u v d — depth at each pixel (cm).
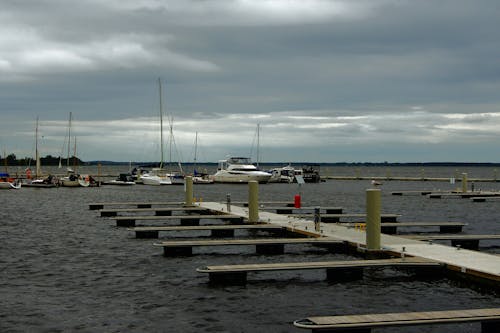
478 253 2423
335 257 2733
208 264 2570
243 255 2809
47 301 1936
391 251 2473
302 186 11319
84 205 6088
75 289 2102
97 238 3394
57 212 5166
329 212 5003
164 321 1723
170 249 2791
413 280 2206
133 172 13688
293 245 3123
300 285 2147
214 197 7662
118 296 2002
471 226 4209
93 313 1802
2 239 3359
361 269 2220
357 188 10638
